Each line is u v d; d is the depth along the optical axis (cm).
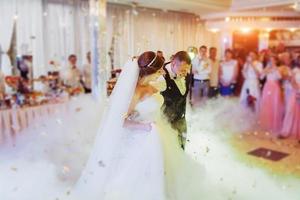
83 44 704
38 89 626
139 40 729
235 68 758
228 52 757
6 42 612
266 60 685
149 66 262
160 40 714
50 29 661
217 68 735
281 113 598
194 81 515
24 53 634
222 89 752
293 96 566
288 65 598
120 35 721
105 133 278
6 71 614
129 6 724
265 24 705
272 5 615
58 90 579
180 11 726
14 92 496
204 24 752
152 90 276
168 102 303
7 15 607
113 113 272
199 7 666
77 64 702
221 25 726
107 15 698
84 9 695
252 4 652
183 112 315
